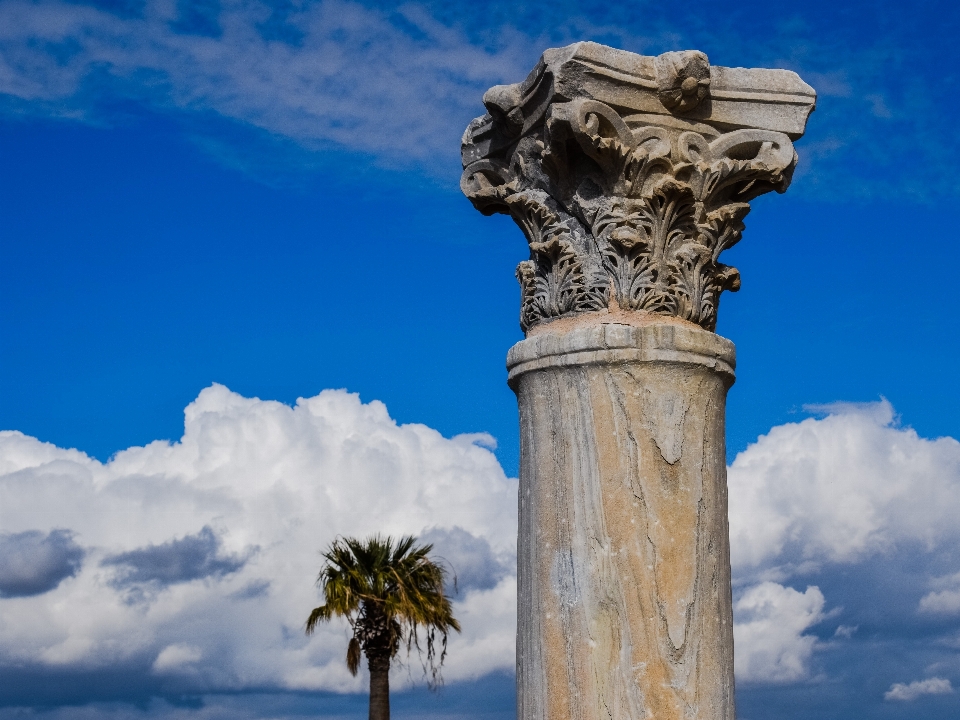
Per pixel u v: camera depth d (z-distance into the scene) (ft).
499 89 33.45
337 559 89.45
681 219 32.32
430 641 90.07
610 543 29.53
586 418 30.40
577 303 31.81
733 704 29.96
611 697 28.76
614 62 31.12
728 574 30.83
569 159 32.35
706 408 31.07
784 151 33.01
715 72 32.50
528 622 30.37
